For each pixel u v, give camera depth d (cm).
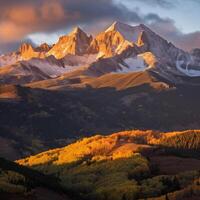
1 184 15788
